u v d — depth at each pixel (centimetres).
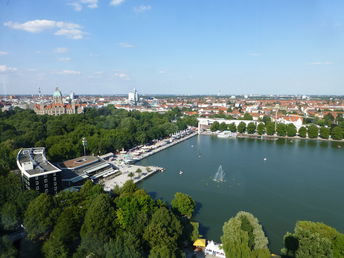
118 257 7069
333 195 14638
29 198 9794
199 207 13000
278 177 17638
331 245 7575
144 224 8631
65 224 8181
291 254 7644
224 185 16100
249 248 7600
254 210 12756
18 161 14500
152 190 15212
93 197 10212
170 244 7750
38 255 7881
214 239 10081
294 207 13138
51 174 13075
